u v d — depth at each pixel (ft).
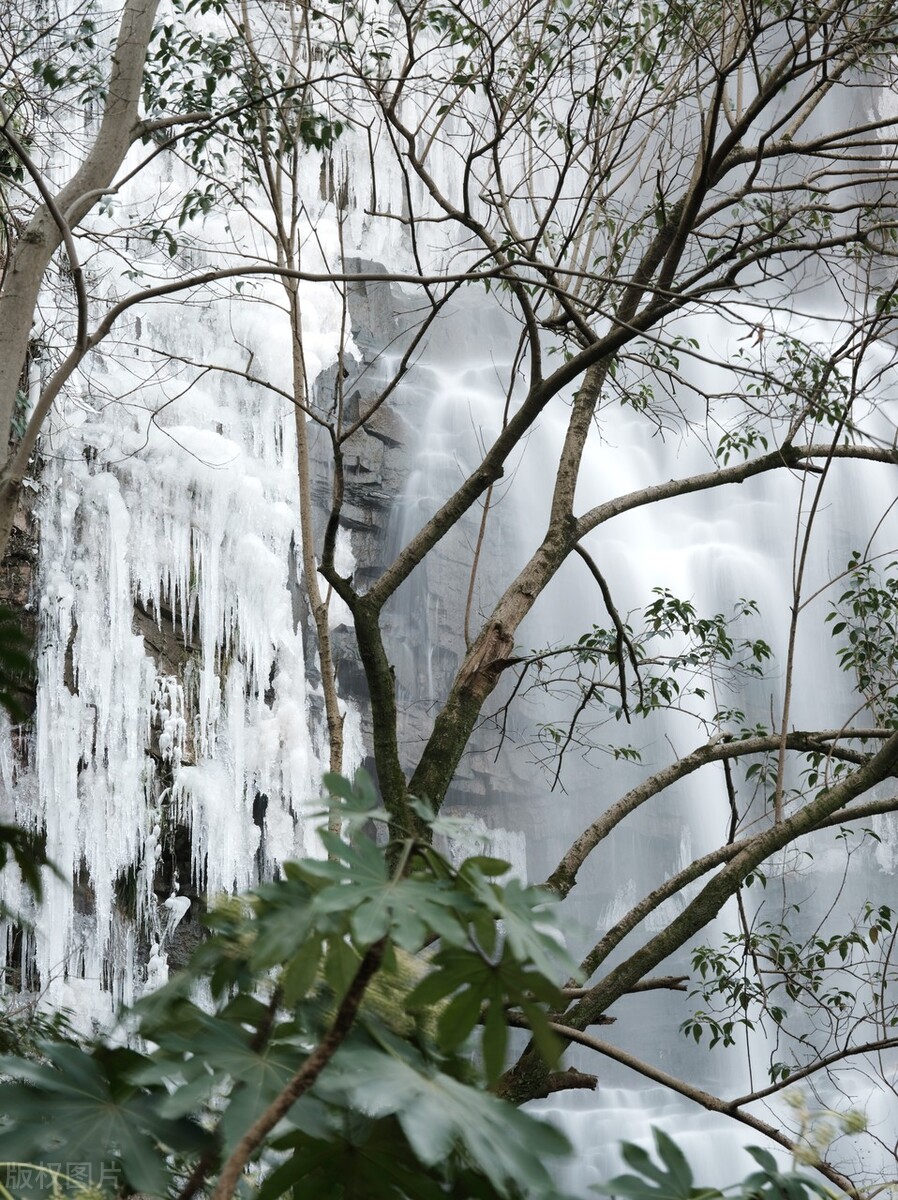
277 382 50.42
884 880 65.05
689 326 73.51
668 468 73.31
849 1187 8.69
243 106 18.74
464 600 62.90
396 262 64.39
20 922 3.24
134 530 44.68
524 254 15.65
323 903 2.19
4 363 16.11
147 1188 2.25
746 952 19.34
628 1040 58.90
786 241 17.30
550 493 67.97
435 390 64.95
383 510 60.44
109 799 41.81
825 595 70.13
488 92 17.63
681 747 65.41
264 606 48.03
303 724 48.44
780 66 15.96
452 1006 2.36
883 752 13.98
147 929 42.57
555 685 64.54
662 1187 2.35
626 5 19.38
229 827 45.21
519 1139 2.19
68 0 23.68
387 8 33.19
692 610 21.35
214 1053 2.40
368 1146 2.38
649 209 19.79
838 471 72.13
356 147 57.57
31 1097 2.36
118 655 42.88
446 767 16.11
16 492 14.88
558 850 62.85
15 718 3.42
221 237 49.19
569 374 15.05
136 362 46.16
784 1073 18.61
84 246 42.32
